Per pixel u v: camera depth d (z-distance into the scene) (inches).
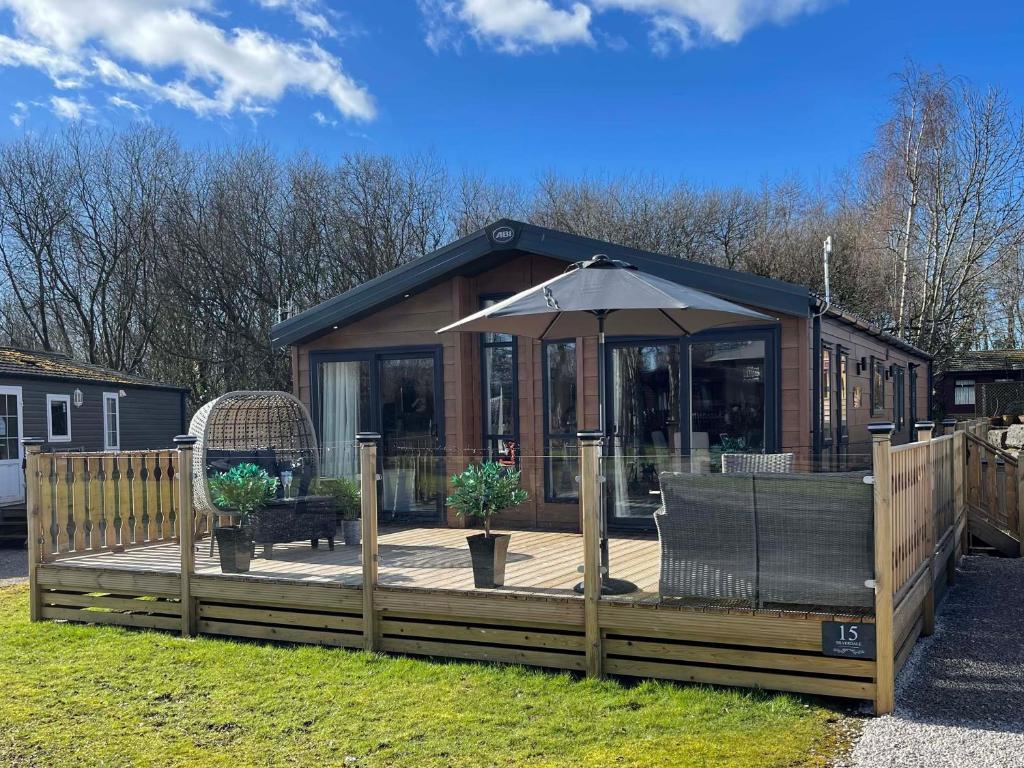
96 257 1035.9
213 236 1000.9
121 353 1039.0
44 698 171.8
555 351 317.4
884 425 150.5
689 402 291.0
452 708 160.1
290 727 152.9
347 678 180.4
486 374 332.5
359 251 1024.2
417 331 334.0
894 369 524.7
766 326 279.0
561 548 226.1
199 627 227.1
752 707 154.9
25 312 1029.8
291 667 189.9
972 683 165.3
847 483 153.7
